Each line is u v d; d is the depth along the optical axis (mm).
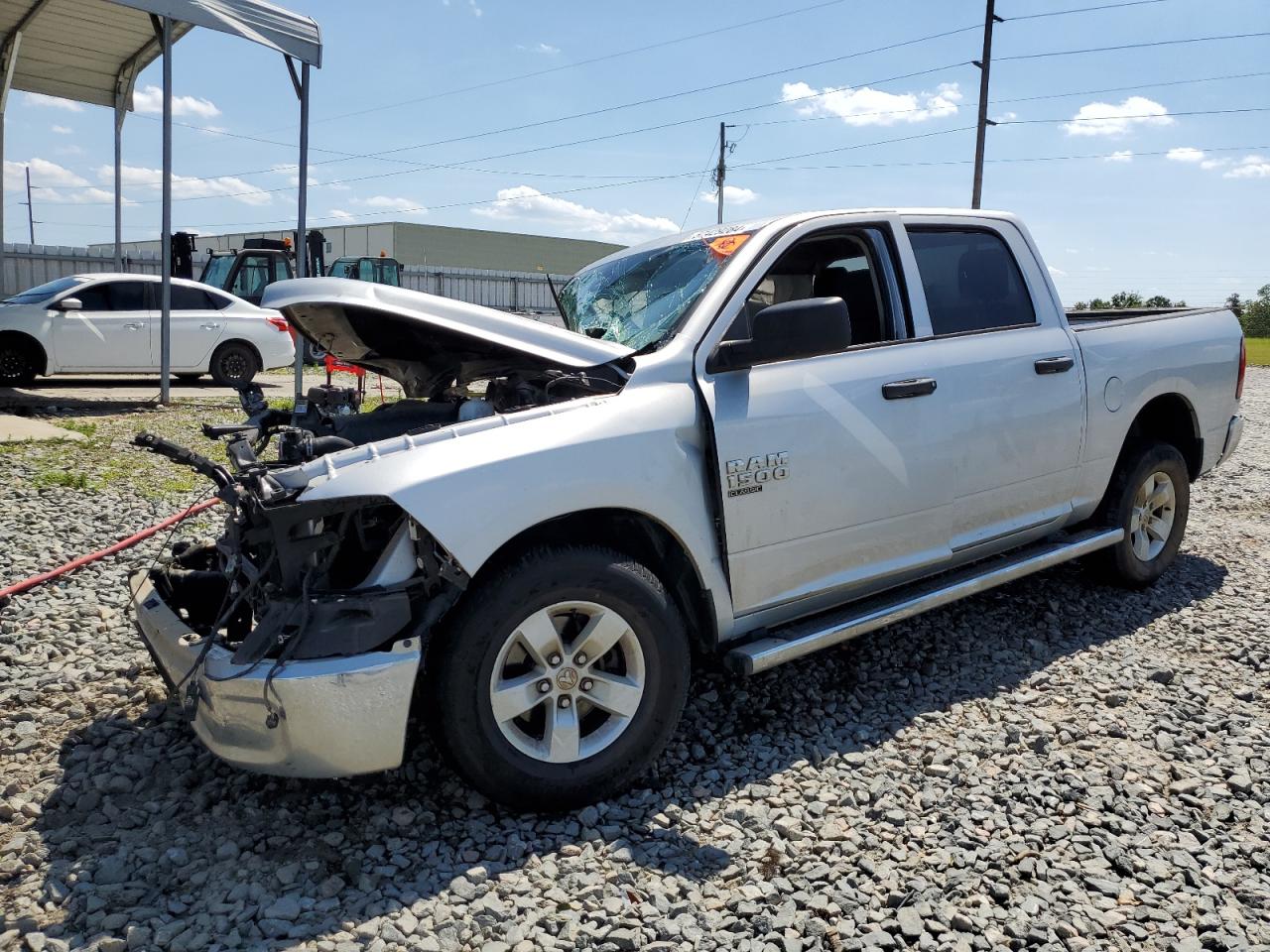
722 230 4016
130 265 24844
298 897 2635
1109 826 3018
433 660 2885
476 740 2879
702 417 3342
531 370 3674
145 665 4152
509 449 2963
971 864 2824
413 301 3334
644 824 3008
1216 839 2949
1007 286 4496
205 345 14906
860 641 4504
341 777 2984
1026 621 4785
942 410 3932
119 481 7969
